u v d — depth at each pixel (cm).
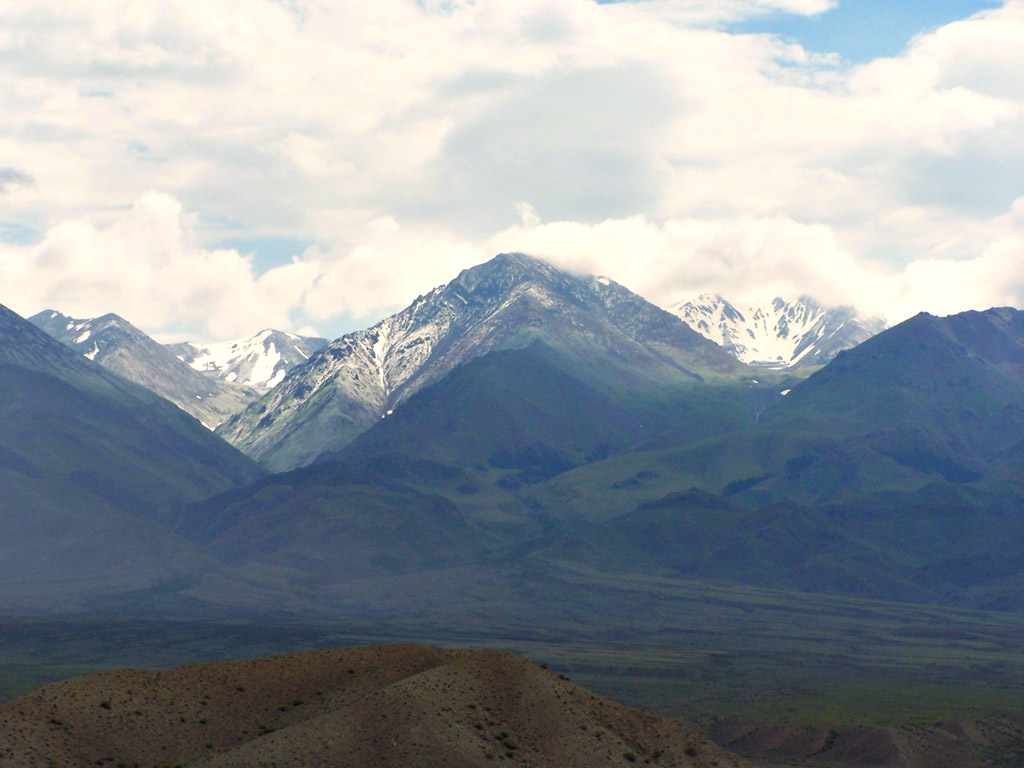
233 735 12262
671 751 12631
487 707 12550
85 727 11875
